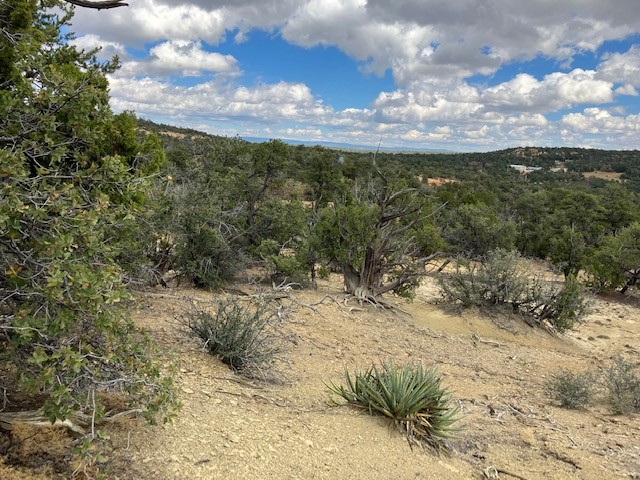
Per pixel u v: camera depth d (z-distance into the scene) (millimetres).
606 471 5363
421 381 5574
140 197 7133
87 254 3158
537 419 7332
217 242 12281
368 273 15047
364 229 14555
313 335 10086
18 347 3182
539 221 36844
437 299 17359
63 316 2902
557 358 12867
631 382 9062
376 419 5418
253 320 6777
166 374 5336
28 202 3078
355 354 9484
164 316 8086
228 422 4520
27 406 3736
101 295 2959
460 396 7969
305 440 4523
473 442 5781
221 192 14680
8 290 3041
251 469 3748
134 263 8203
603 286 26031
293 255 17422
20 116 3396
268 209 16625
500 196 50688
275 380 6520
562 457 5645
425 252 21953
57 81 3527
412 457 4734
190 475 3457
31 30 5004
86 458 3000
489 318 15297
